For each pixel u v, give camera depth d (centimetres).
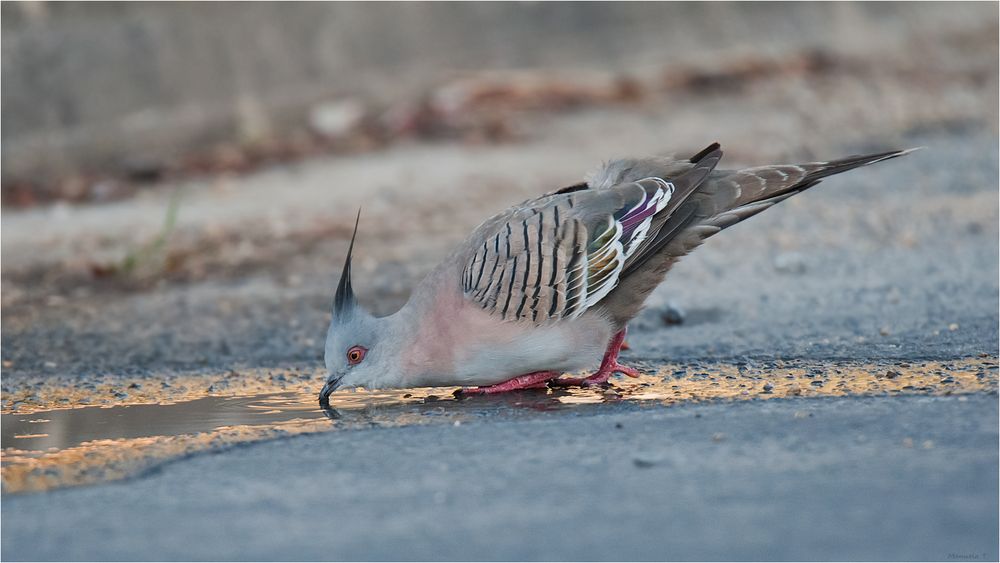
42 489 1087
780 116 3347
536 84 3631
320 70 3666
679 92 3694
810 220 2306
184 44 3391
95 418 1391
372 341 1431
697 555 845
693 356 1568
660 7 4331
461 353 1416
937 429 1103
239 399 1476
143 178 2928
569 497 973
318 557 873
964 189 2484
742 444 1095
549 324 1402
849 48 4234
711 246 2164
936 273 1880
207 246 2317
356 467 1098
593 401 1354
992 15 4922
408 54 3866
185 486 1067
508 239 1401
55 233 2448
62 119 3119
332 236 2352
